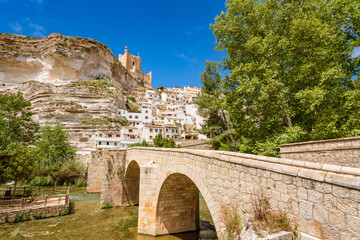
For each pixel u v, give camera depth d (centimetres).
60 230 1681
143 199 1578
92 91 7156
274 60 1533
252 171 609
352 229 352
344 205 370
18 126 3175
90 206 2506
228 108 1733
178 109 9125
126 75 12425
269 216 515
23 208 1981
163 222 1553
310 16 1386
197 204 1694
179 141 5494
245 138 1688
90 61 8756
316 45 1402
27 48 8062
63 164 4025
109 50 10500
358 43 1346
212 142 2880
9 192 2372
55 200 2391
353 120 1168
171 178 1370
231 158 707
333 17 1452
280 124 1578
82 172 4062
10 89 7338
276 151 1357
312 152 1022
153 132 6172
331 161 915
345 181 369
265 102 1488
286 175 497
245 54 1752
